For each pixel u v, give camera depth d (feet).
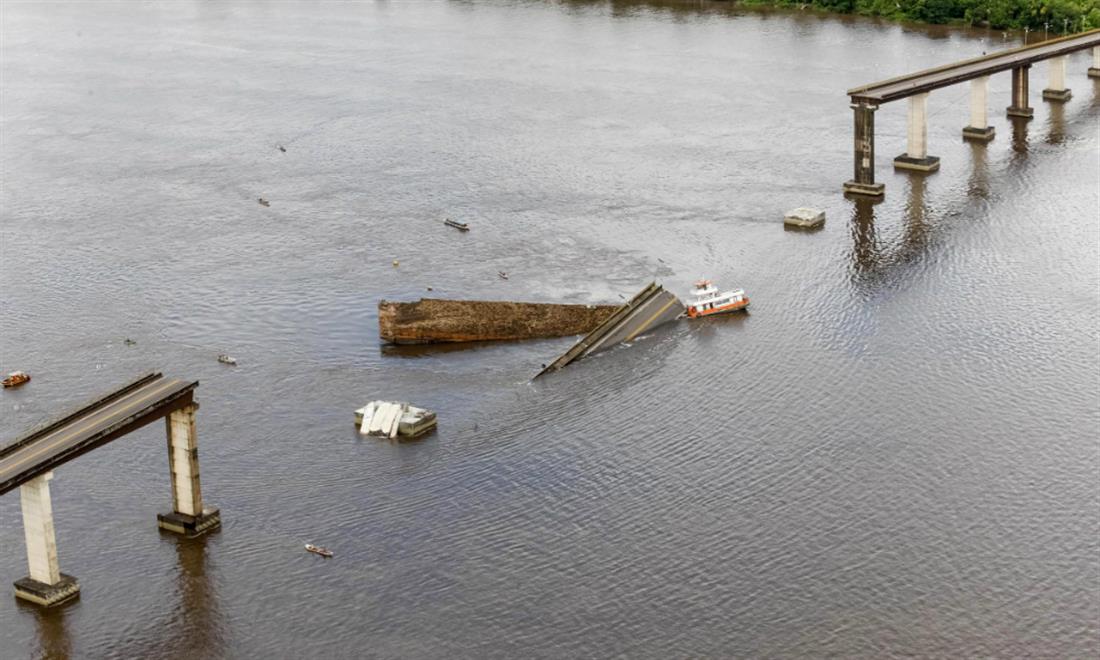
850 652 639.35
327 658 646.33
